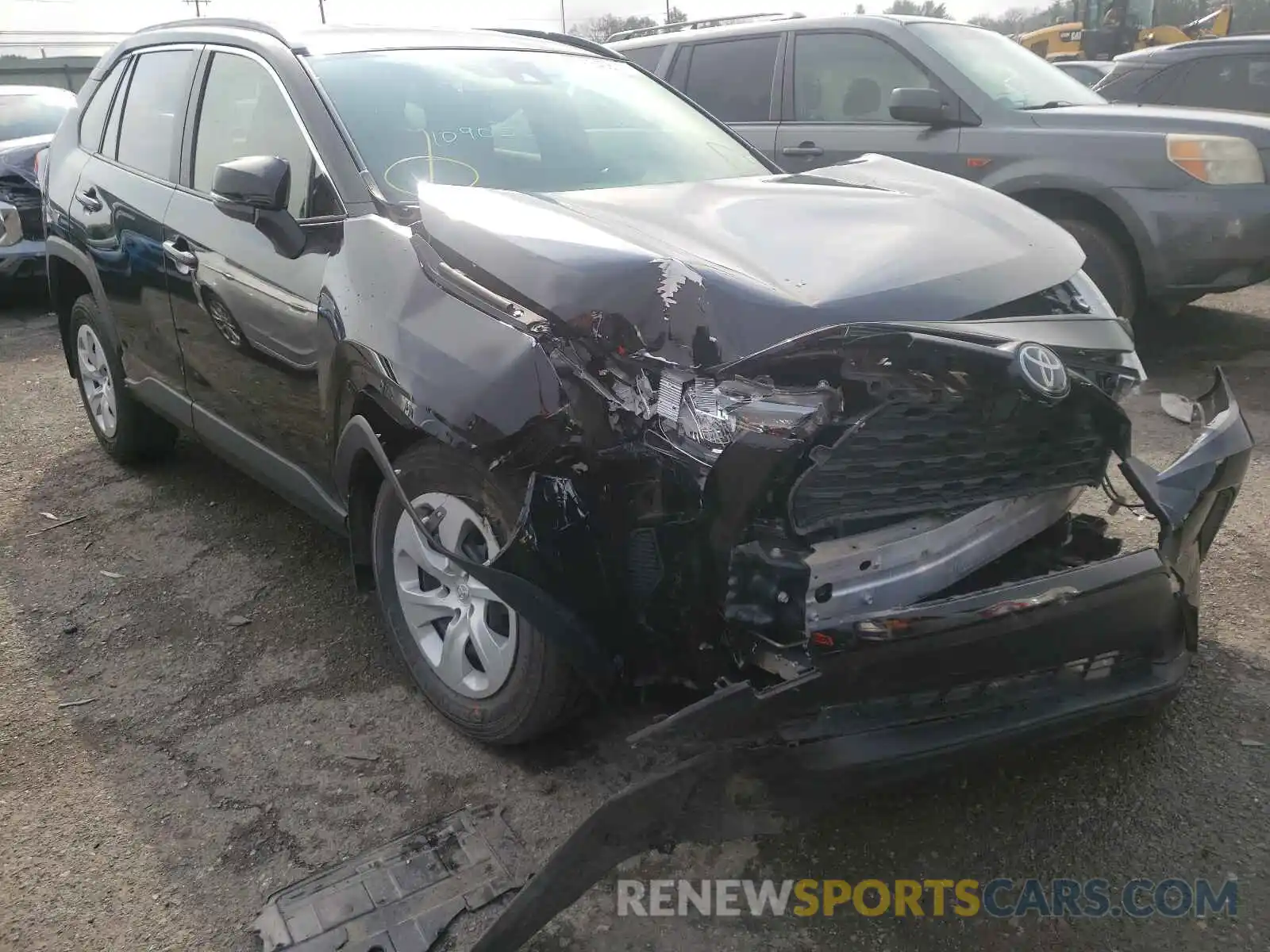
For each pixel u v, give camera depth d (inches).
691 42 268.5
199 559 149.6
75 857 92.6
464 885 87.3
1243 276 207.8
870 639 76.0
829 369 81.8
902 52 232.7
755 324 83.9
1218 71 298.2
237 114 134.3
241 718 112.2
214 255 129.2
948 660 78.4
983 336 79.4
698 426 79.4
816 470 78.4
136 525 161.5
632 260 85.9
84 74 950.4
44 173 186.4
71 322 187.0
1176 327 255.3
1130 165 208.5
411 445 100.9
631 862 90.7
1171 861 88.4
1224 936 80.9
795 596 78.2
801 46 247.9
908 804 95.8
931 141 229.6
